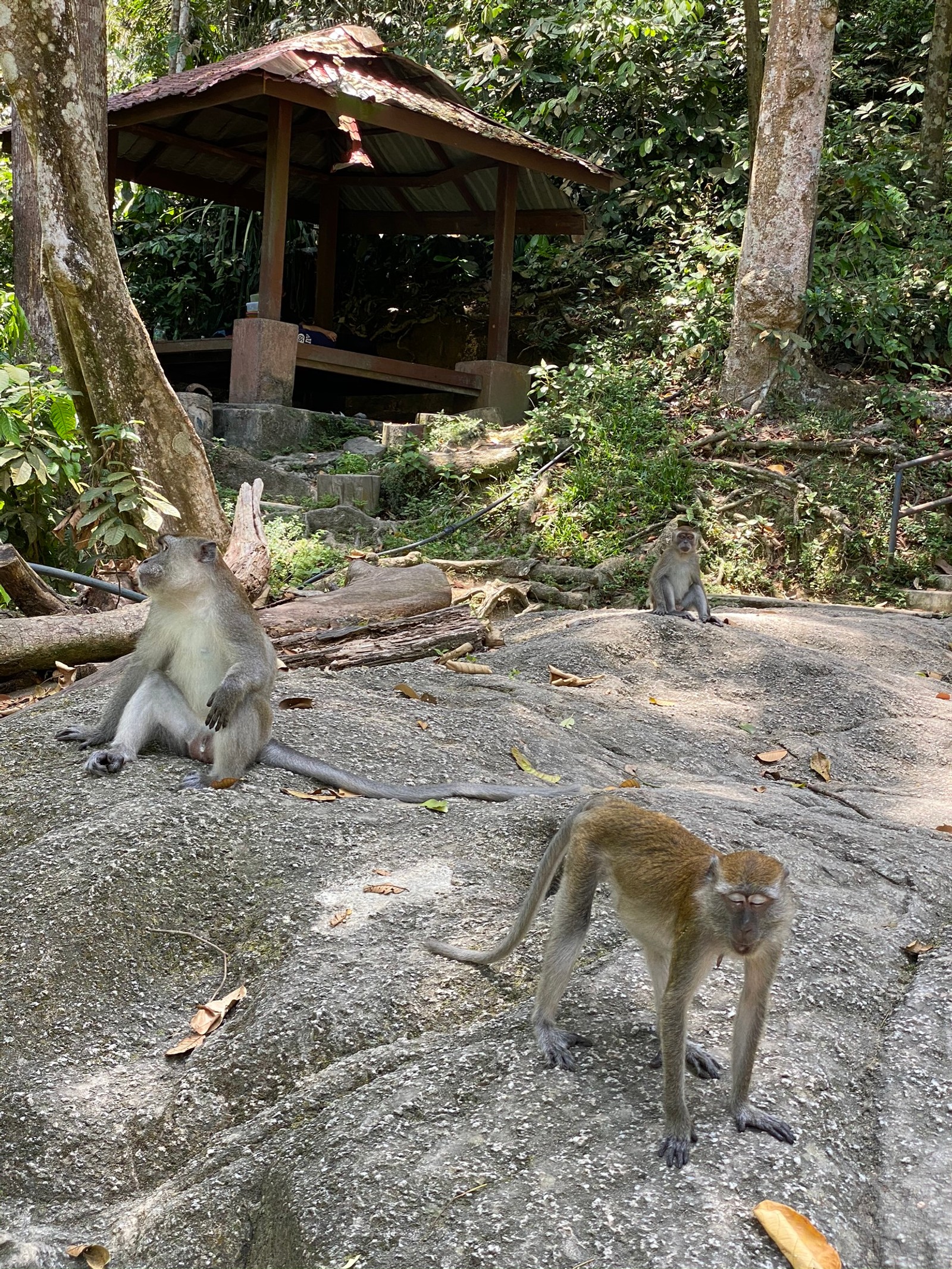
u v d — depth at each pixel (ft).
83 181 13.73
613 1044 5.60
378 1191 4.77
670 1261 4.30
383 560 19.17
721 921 4.71
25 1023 6.19
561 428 24.20
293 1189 4.92
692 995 4.87
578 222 29.81
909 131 31.42
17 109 13.52
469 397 28.55
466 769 9.07
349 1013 5.89
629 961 6.36
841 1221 4.57
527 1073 5.35
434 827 7.74
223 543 14.74
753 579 21.26
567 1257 4.36
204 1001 6.37
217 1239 5.00
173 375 32.07
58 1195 5.43
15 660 11.85
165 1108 5.70
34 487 14.56
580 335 31.04
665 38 30.66
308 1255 4.64
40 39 13.20
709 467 22.79
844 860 7.72
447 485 23.81
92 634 12.19
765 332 24.39
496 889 7.02
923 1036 5.71
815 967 6.25
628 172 32.50
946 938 6.80
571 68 32.63
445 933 6.53
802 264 24.53
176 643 8.53
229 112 27.48
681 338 26.58
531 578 20.17
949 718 12.45
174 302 33.47
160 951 6.64
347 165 24.91
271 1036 5.84
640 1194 4.59
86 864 6.93
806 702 12.60
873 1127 5.15
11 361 16.70
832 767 11.14
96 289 13.93
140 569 8.12
